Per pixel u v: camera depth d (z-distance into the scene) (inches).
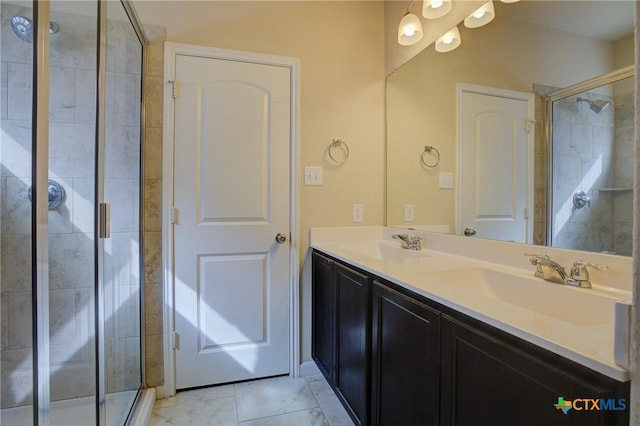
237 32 77.2
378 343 50.5
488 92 58.5
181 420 65.0
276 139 80.0
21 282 47.9
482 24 59.9
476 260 59.1
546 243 47.7
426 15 69.7
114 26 59.1
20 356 47.8
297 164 81.3
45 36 48.3
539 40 49.4
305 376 82.4
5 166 47.7
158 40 72.1
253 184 78.6
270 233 80.0
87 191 53.4
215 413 67.3
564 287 39.9
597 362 21.8
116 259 60.8
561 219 45.8
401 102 83.0
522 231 51.6
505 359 29.0
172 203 73.1
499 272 49.1
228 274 77.3
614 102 40.0
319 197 83.6
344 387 62.4
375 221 88.4
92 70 53.1
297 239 81.6
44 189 48.4
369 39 87.9
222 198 76.5
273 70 79.8
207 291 75.9
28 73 47.7
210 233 75.8
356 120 86.8
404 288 43.9
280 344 81.4
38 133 47.9
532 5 50.6
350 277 59.9
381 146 88.7
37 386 48.0
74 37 52.1
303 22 82.4
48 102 48.9
